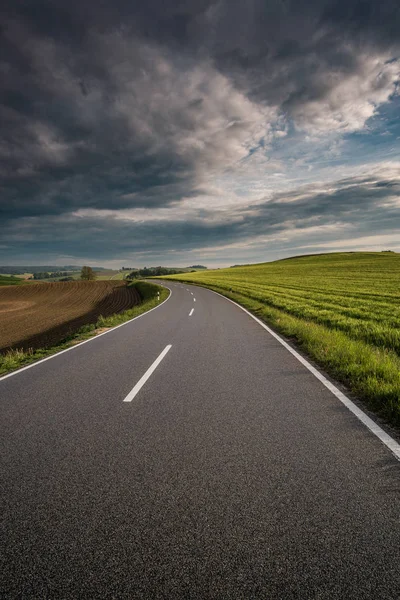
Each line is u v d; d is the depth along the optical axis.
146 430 3.68
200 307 19.52
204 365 6.53
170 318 14.88
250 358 7.05
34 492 2.61
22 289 67.38
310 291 28.11
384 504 2.37
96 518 2.30
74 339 10.91
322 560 1.90
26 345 16.38
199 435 3.52
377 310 15.38
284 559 1.91
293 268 75.31
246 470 2.83
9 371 6.90
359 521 2.20
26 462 3.06
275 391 4.92
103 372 6.29
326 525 2.17
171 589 1.76
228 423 3.81
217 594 1.72
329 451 3.13
